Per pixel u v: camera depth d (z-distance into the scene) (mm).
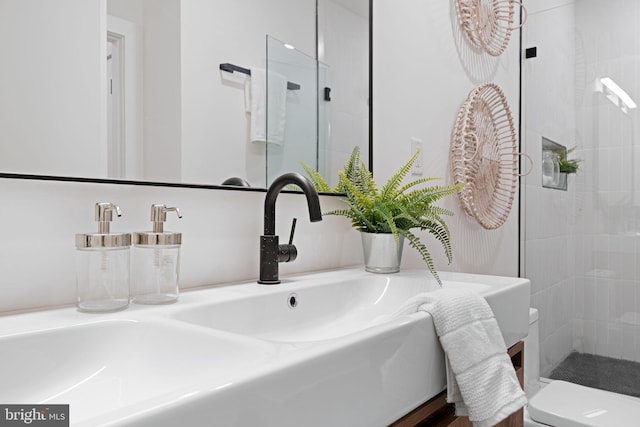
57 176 730
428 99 1634
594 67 2164
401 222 1170
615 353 2055
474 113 1853
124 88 825
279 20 1106
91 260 678
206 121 955
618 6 2119
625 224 2061
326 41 1232
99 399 546
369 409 559
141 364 596
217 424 380
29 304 708
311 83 1189
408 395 643
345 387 519
